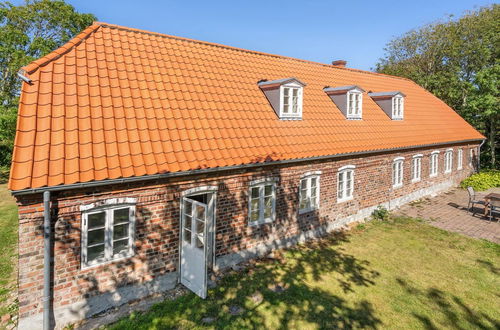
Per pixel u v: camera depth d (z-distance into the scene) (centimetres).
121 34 1041
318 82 1498
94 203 645
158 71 977
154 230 743
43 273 602
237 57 1308
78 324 644
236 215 900
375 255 998
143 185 707
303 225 1096
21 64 2206
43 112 689
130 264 715
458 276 873
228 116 980
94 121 729
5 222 1291
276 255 984
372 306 727
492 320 685
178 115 873
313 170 1093
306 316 684
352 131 1310
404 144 1452
